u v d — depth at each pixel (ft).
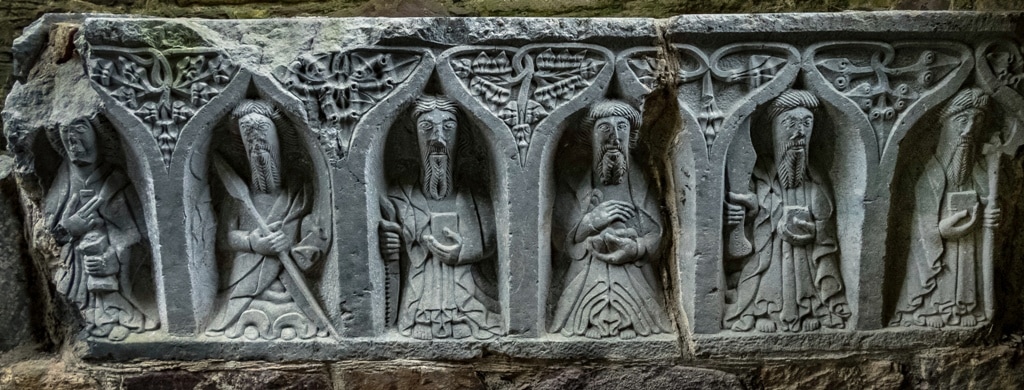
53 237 5.15
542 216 5.16
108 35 4.80
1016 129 5.11
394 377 5.23
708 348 5.24
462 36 4.96
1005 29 4.98
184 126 4.92
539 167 5.04
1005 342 5.41
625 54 5.00
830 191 5.28
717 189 5.09
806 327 5.26
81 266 5.16
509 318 5.19
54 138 5.01
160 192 4.97
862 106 5.04
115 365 5.21
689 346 5.26
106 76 4.84
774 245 5.24
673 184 5.26
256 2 6.70
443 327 5.21
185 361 5.22
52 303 5.58
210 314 5.26
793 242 5.22
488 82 4.98
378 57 4.95
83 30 4.85
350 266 5.12
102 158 5.11
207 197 5.20
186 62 4.89
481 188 5.36
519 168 5.03
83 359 5.23
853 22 4.94
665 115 5.18
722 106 5.06
